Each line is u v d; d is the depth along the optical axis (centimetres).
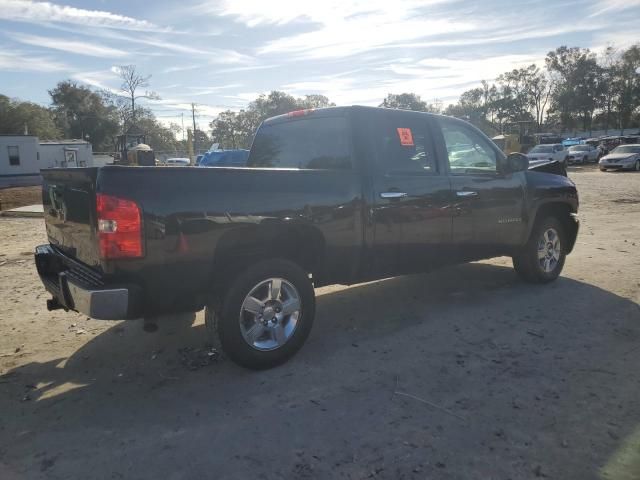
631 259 740
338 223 412
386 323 488
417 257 476
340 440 293
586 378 365
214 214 349
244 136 10112
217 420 317
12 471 269
